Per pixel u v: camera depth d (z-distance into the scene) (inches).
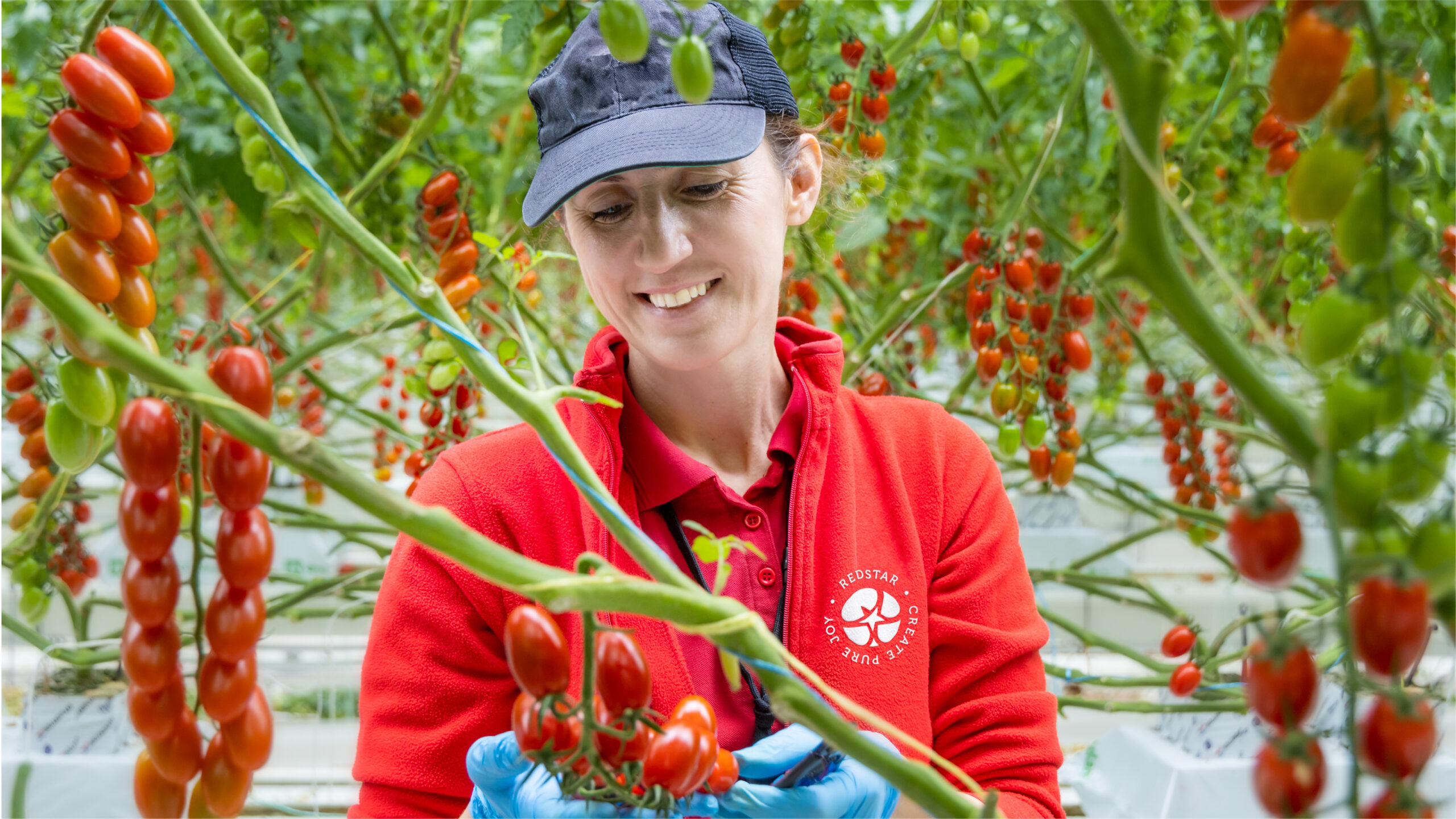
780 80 47.7
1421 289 27.5
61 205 27.3
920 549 51.7
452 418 82.2
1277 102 22.3
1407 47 21.5
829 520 50.4
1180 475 106.0
